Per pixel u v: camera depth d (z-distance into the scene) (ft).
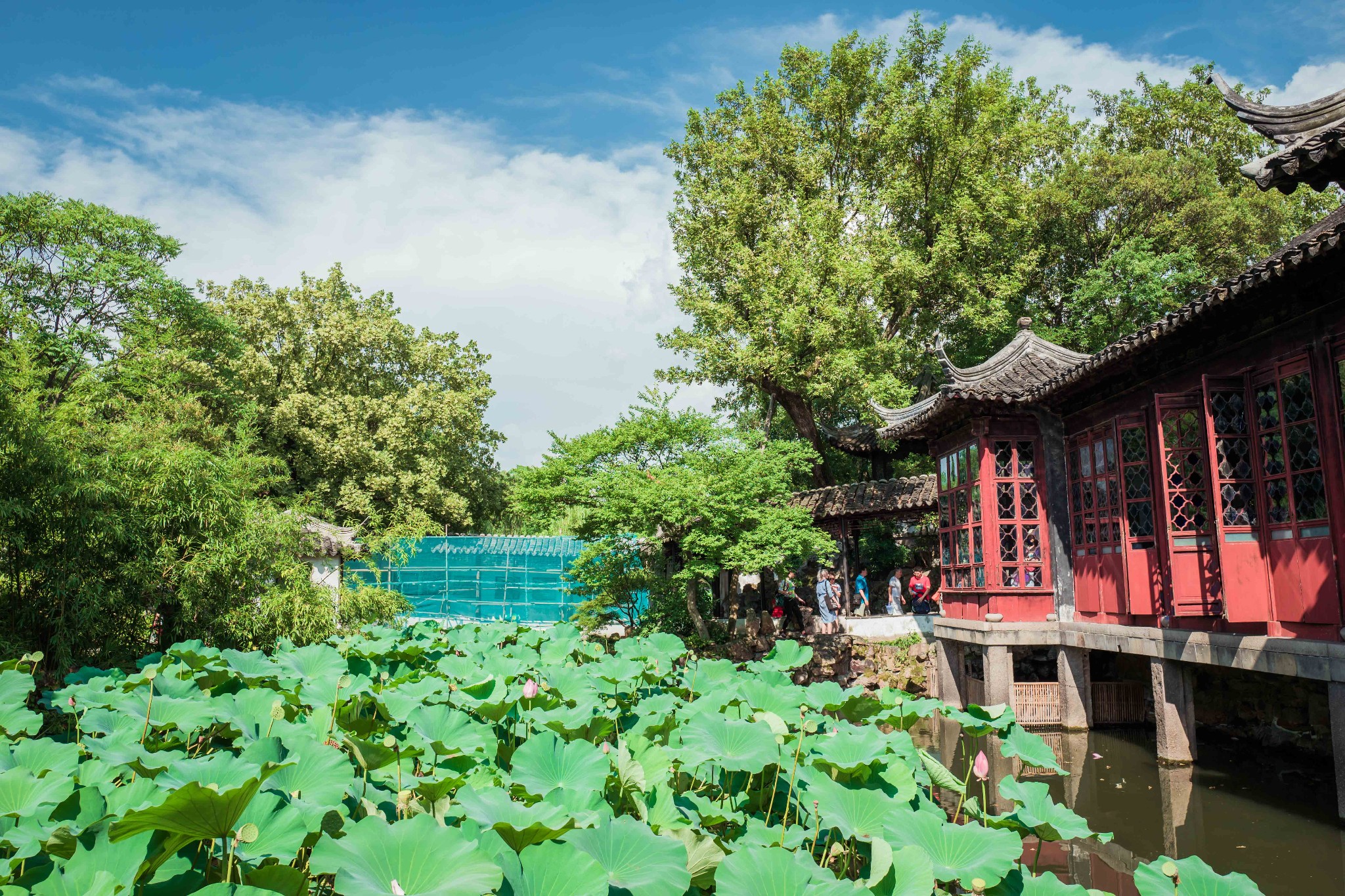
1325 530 22.82
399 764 11.53
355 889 6.95
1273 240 66.64
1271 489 24.99
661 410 52.75
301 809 9.07
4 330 56.03
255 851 8.38
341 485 77.87
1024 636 37.19
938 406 39.55
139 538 27.55
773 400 72.18
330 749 10.21
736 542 48.19
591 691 16.33
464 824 9.59
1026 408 38.42
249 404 72.38
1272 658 24.02
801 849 10.82
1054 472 38.11
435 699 16.78
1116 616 33.40
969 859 9.56
